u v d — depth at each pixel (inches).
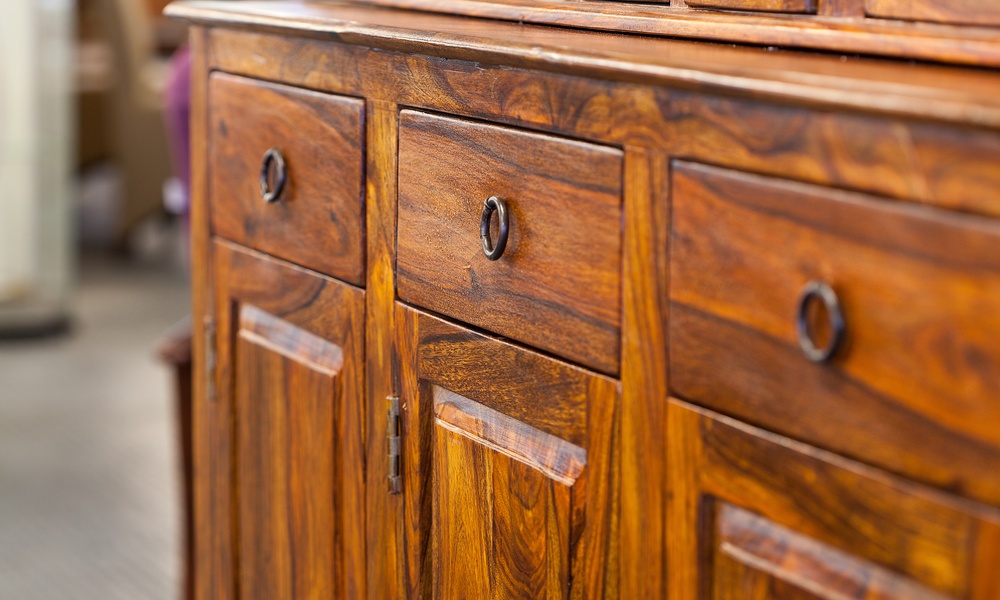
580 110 34.4
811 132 28.1
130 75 177.0
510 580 39.4
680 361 32.3
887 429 27.2
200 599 58.4
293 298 49.2
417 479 43.3
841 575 28.9
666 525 33.4
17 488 106.0
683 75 30.1
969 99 25.0
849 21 35.4
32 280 144.6
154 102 179.5
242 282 52.6
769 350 29.7
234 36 51.3
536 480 37.7
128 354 140.4
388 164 42.8
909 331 26.5
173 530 99.7
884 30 33.9
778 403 29.7
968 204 25.2
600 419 35.1
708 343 31.4
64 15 142.0
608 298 34.3
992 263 24.8
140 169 180.5
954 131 25.3
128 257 182.9
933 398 26.2
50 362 136.9
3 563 93.0
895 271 26.7
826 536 28.9
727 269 30.6
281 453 50.9
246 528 54.2
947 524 26.3
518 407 38.3
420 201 41.4
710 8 39.9
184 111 101.6
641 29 41.0
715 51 35.6
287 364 49.7
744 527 31.3
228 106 52.1
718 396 31.3
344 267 45.7
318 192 46.7
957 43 32.0
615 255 33.9
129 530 99.3
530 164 36.4
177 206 199.6
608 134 33.6
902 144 26.3
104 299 161.3
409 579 44.3
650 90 32.1
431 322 41.6
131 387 130.0
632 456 34.2
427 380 42.2
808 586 29.5
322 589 49.1
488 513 40.1
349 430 46.5
